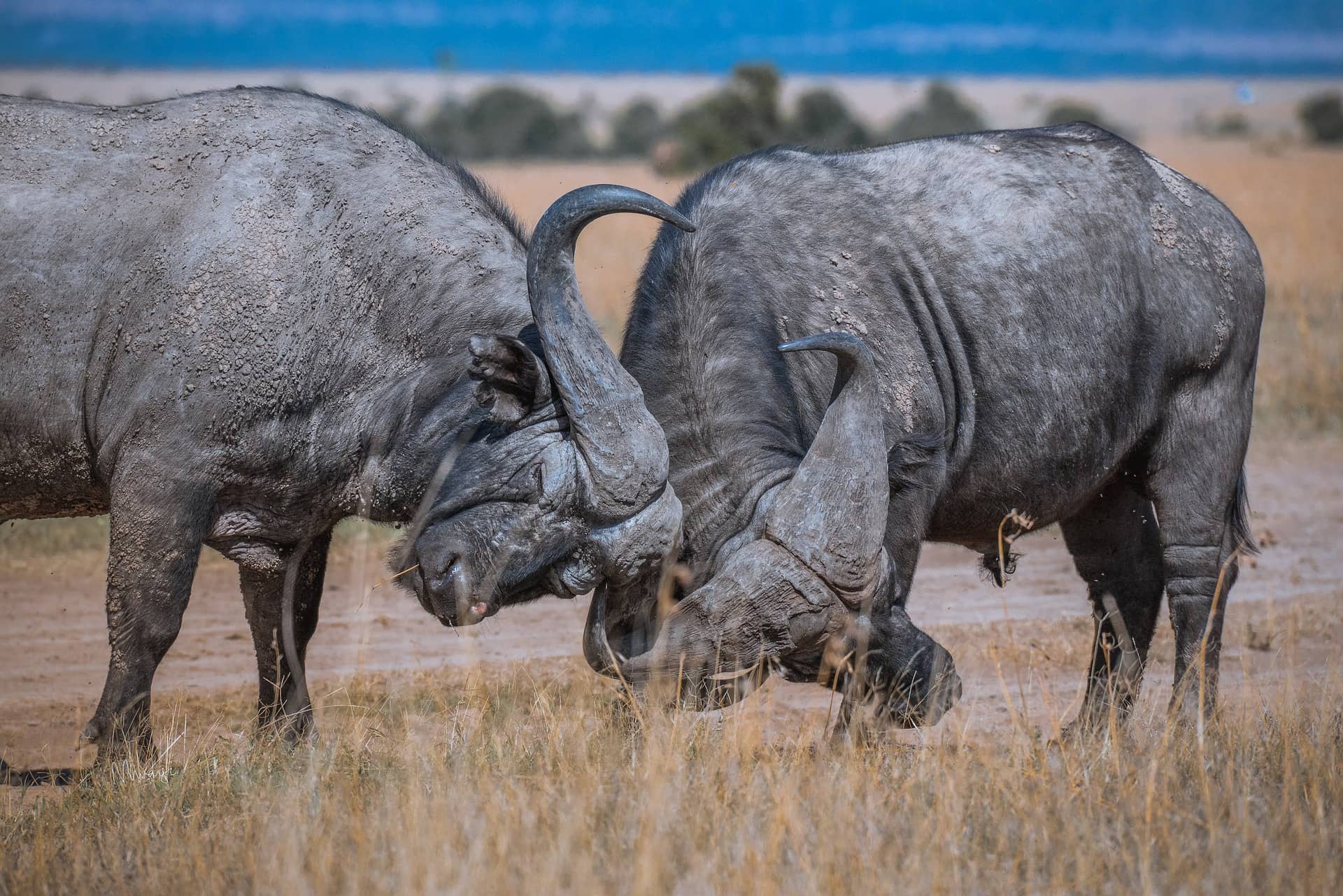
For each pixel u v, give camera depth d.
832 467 19.38
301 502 22.89
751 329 21.83
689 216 22.98
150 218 21.84
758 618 19.25
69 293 21.73
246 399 21.83
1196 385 25.75
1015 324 24.34
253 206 22.00
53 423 22.14
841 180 24.31
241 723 25.56
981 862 16.67
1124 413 25.33
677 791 17.86
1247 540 26.64
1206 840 17.27
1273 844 16.89
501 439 20.52
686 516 20.84
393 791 18.33
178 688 28.06
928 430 23.47
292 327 21.91
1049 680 28.67
